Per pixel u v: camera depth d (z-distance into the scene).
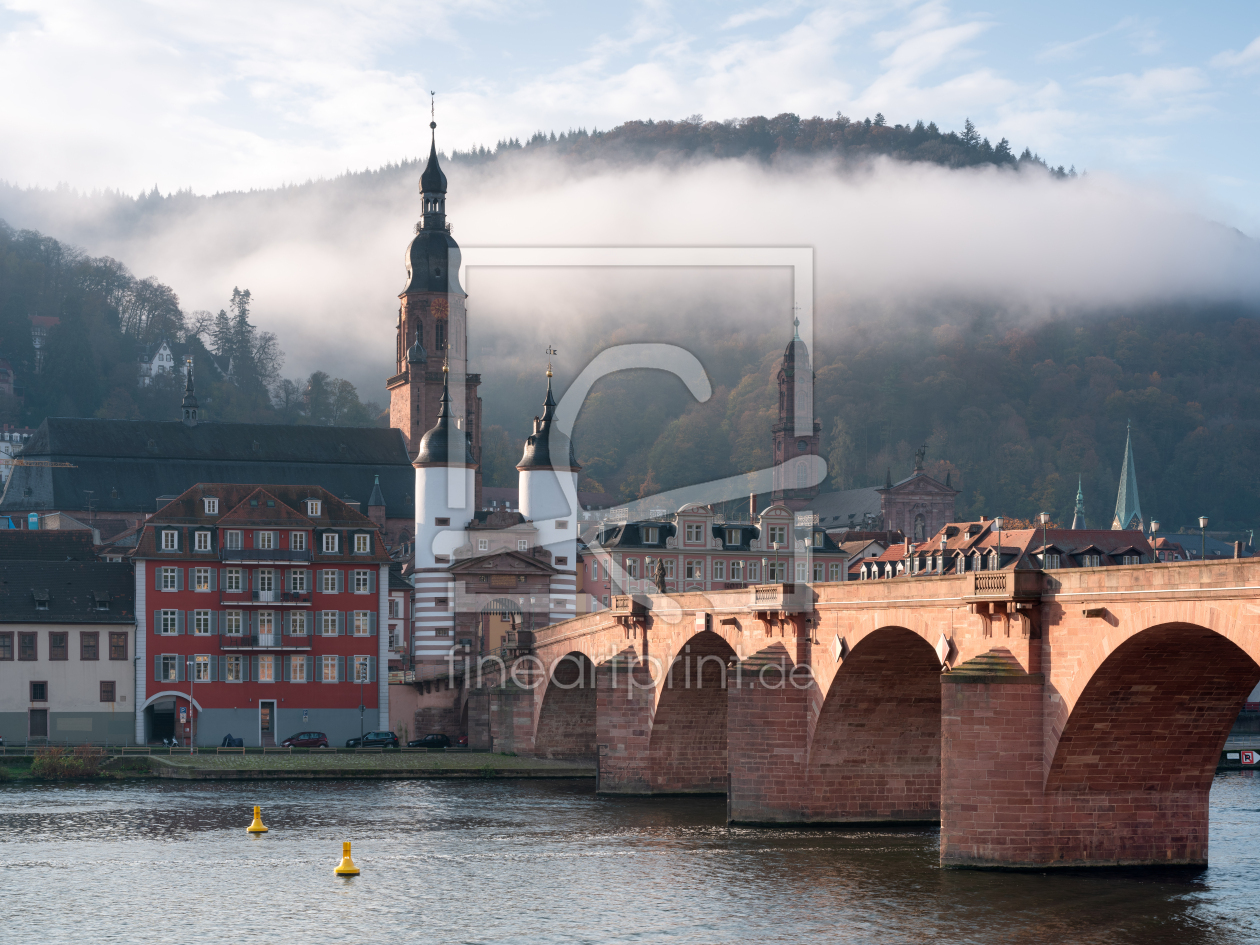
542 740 132.62
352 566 149.25
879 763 86.31
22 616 138.88
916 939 58.47
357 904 68.31
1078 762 66.25
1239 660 62.12
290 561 146.25
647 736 107.69
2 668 138.12
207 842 85.62
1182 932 58.00
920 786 87.12
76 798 107.00
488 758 133.62
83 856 81.00
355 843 85.00
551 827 90.81
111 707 140.62
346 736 148.00
